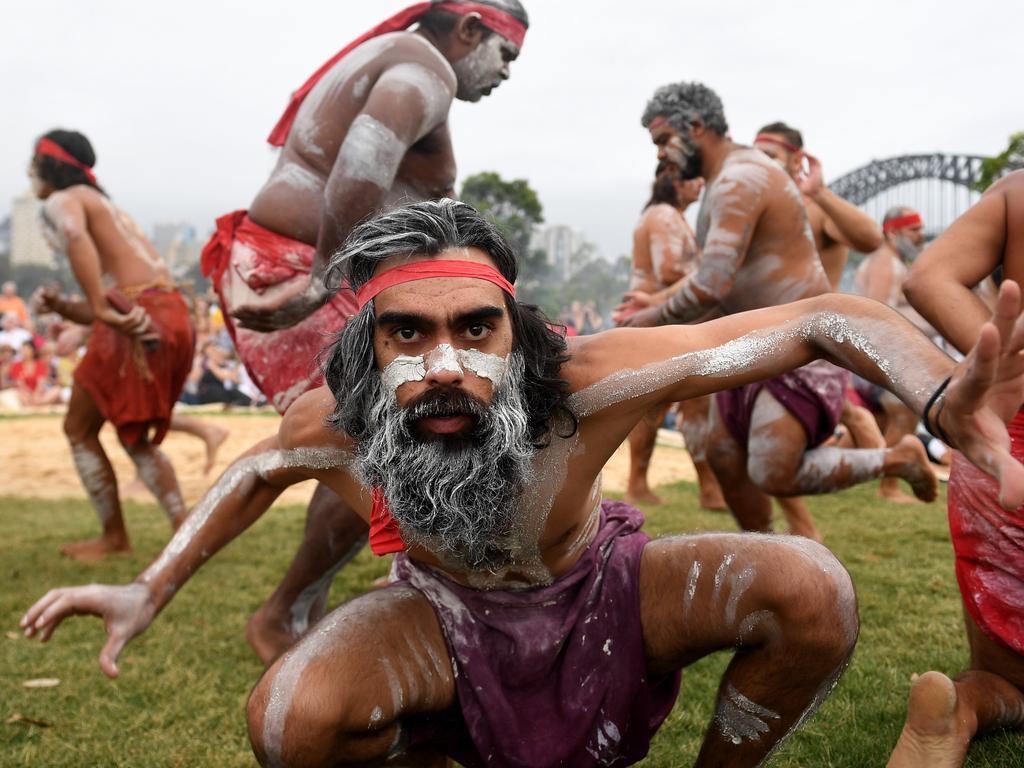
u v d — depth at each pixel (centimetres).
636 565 246
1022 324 174
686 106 473
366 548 574
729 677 242
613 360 223
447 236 210
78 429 583
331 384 226
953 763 234
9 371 1806
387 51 377
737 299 476
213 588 501
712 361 222
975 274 256
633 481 725
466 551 226
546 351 220
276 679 221
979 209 260
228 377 1570
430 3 396
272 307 368
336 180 355
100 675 381
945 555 519
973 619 271
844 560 510
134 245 577
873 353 209
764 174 458
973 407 183
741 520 492
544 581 242
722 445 477
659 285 709
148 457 598
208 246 396
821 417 453
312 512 363
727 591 233
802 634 225
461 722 245
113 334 570
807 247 470
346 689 219
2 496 880
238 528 269
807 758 289
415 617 239
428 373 203
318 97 386
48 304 592
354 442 230
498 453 207
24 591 506
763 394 454
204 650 408
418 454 208
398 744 236
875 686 336
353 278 218
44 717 344
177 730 331
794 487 458
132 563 569
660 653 244
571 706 237
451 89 381
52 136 567
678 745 304
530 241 2703
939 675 235
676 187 718
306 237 378
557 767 237
